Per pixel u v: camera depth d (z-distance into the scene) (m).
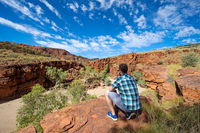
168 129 1.82
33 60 18.84
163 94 6.69
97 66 35.53
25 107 5.54
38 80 15.47
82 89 9.70
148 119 2.25
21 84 13.10
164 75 7.90
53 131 1.89
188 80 5.64
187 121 2.08
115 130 1.93
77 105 2.98
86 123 2.16
